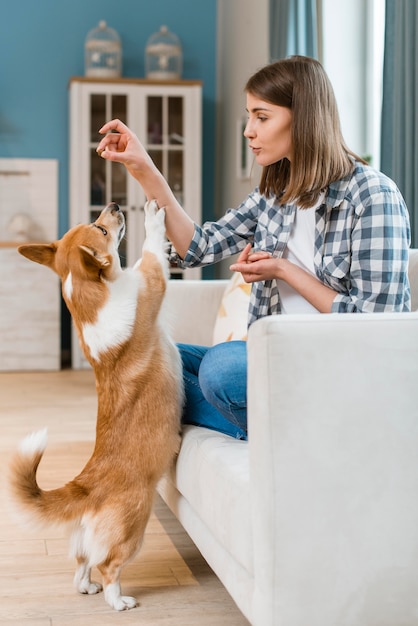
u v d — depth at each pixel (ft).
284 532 4.35
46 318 17.20
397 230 5.21
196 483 5.49
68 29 18.40
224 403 5.59
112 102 17.25
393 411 4.48
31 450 5.38
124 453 5.61
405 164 9.16
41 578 6.19
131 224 17.38
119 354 5.75
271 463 4.33
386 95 9.59
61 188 18.52
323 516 4.40
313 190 5.39
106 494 5.52
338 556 4.43
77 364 17.57
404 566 4.53
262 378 4.35
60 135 18.47
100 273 5.75
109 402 5.75
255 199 6.50
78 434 11.20
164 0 18.81
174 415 5.86
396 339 4.48
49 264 6.27
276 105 5.50
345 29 12.25
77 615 5.50
